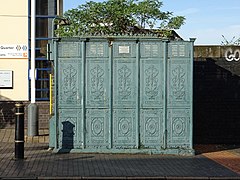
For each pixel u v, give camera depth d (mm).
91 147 13250
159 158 12742
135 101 13234
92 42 13203
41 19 19219
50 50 13609
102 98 13219
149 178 10352
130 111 13250
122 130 13234
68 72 13195
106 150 13211
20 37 18547
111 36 13367
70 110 13211
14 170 11023
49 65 19016
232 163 12344
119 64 13211
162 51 13242
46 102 18500
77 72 13211
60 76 13203
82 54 13172
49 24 19250
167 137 13281
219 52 16172
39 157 12648
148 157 12852
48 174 10609
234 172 11125
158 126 13273
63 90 13203
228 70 16172
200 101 16172
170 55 13266
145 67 13250
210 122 16203
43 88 18953
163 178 10375
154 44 13242
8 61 18469
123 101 13234
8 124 18234
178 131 13289
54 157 12648
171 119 13289
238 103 16203
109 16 16469
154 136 13281
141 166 11625
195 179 10406
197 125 16188
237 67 16172
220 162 12438
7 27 18500
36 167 11375
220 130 16219
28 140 15594
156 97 13242
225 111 16203
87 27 16562
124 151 13211
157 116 13273
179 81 13273
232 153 14039
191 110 13289
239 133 16219
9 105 18266
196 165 11914
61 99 13211
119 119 13242
